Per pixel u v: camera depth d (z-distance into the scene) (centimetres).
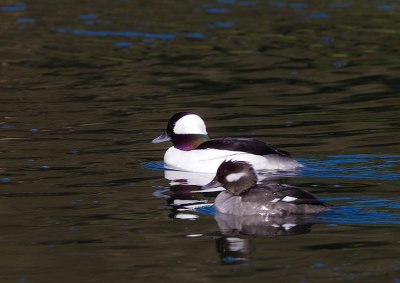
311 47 2978
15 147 1755
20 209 1338
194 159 1606
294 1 3991
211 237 1184
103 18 3569
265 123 1962
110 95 2297
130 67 2680
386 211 1270
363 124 1914
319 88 2362
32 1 3988
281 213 1262
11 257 1120
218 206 1321
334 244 1137
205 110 2112
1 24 3419
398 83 2402
